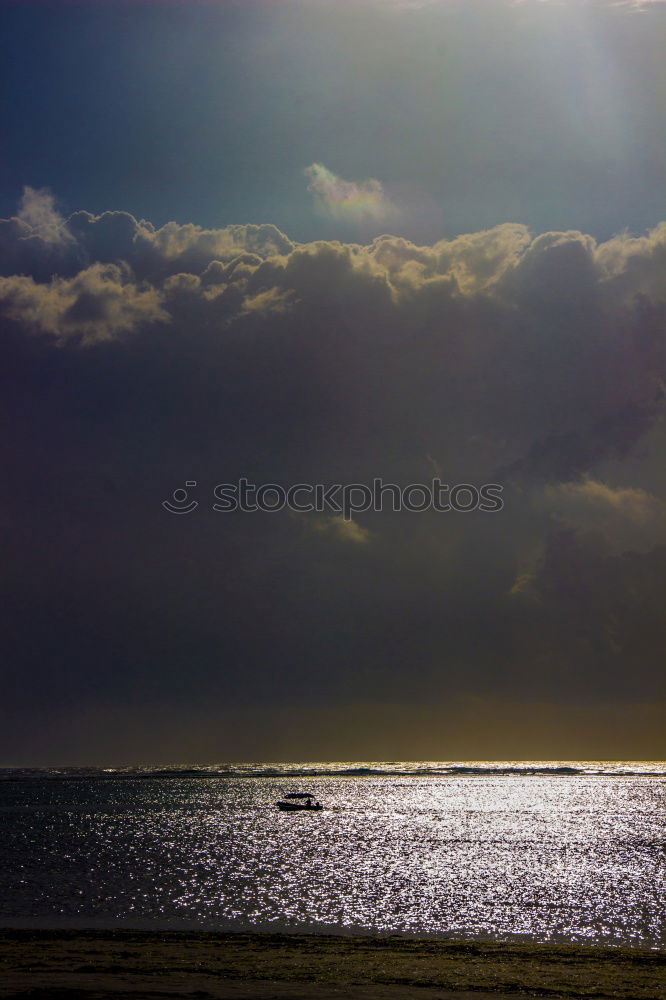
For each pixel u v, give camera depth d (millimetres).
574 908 55312
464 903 56812
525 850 87688
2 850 87312
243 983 32094
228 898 57844
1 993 29156
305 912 53312
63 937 41562
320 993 30859
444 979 34000
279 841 95875
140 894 59219
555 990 32625
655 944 45438
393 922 50656
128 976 32500
